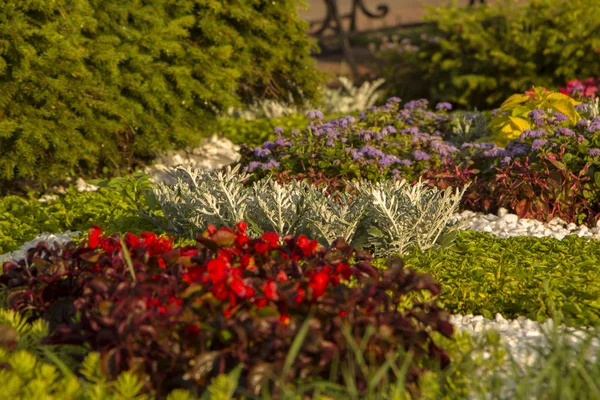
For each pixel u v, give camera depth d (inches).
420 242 222.7
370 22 970.1
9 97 293.7
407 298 168.2
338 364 131.2
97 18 331.6
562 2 536.7
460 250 222.5
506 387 135.0
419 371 133.2
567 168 271.6
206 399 124.4
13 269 159.3
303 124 433.1
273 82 435.8
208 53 371.6
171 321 129.6
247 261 151.8
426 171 292.0
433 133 355.6
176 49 347.9
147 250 158.4
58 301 156.9
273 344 126.1
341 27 803.4
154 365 127.8
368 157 292.5
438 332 145.5
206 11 377.1
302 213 222.7
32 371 131.3
